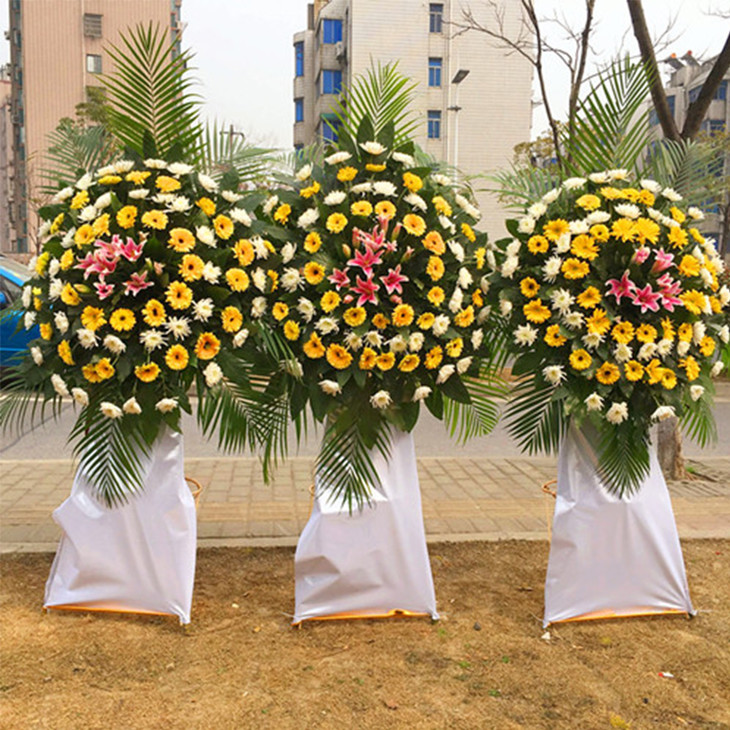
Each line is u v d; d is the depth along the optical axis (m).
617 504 3.37
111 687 2.80
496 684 2.89
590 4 6.86
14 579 3.77
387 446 3.32
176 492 3.30
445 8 29.83
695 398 3.31
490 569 4.08
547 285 3.26
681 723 2.67
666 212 3.39
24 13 40.38
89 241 2.96
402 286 3.15
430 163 3.59
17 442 7.36
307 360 3.20
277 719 2.62
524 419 3.47
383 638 3.23
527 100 30.50
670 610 3.50
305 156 3.57
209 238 3.02
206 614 3.43
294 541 4.41
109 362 2.99
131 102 3.45
